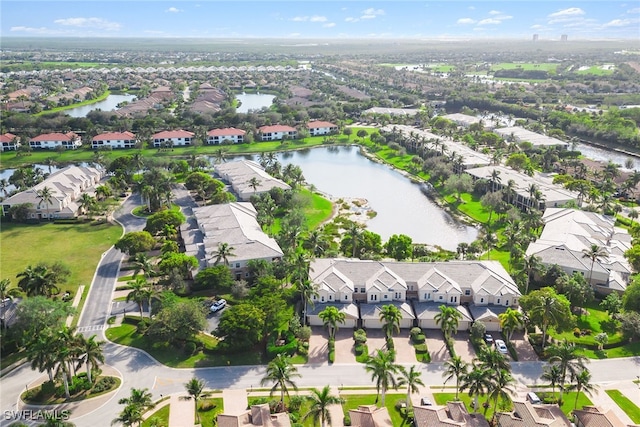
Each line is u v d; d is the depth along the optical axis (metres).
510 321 140.75
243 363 136.25
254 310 140.50
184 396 121.69
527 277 168.75
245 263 180.38
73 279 179.88
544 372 128.62
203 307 150.00
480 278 163.25
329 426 107.62
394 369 115.75
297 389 120.56
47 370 122.31
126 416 103.00
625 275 177.25
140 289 149.88
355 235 189.50
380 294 159.38
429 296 160.12
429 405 118.12
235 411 117.62
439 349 143.75
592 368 134.25
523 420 109.12
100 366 133.50
